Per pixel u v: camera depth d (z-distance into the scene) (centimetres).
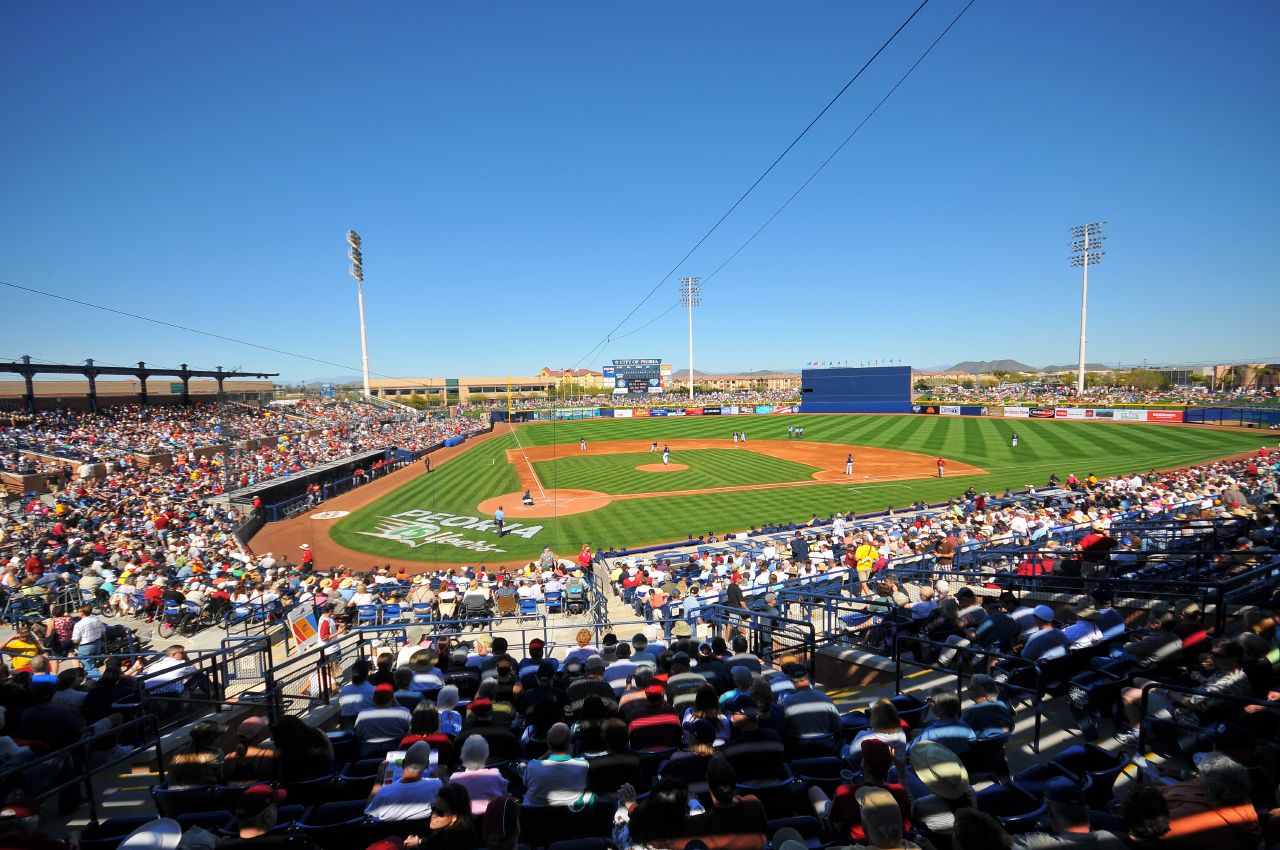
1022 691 692
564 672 948
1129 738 616
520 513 3844
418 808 528
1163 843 363
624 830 513
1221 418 6481
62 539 2523
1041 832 416
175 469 4306
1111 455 5000
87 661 1316
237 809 459
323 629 1652
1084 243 8544
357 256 9244
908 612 1151
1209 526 1380
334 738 751
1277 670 604
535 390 17738
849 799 457
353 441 6388
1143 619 1035
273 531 3575
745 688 721
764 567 2030
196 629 1831
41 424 4722
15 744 645
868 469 5009
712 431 8450
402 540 3303
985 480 4338
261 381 10531
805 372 10338
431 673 902
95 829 540
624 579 2103
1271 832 371
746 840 434
